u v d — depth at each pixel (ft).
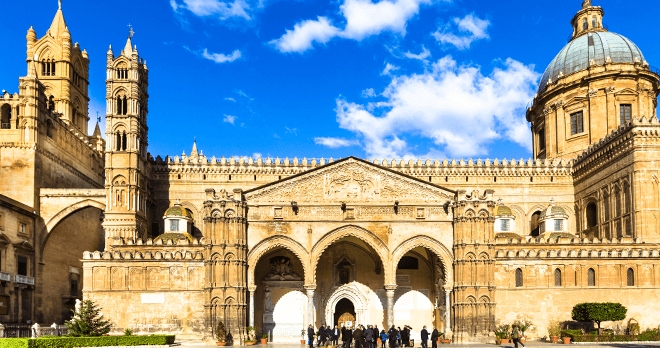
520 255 195.83
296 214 193.98
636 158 217.15
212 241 187.11
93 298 189.16
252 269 190.08
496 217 232.53
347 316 221.66
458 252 190.08
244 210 191.52
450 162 272.31
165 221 232.53
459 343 181.47
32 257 233.55
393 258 192.13
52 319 246.88
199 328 188.55
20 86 239.71
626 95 271.28
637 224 214.28
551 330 185.98
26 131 237.66
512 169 271.69
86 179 297.53
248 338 184.96
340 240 209.87
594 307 175.22
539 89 317.63
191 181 265.34
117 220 230.89
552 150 294.25
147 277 191.52
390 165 269.03
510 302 192.65
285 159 270.87
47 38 303.07
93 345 156.97
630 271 197.36
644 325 192.24
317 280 219.00
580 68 287.89
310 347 163.53
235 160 270.67
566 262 196.03
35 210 235.81
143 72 261.03
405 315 219.61
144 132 256.11
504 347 163.73
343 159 196.95
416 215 195.11
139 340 163.84
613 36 292.81
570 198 271.90
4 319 205.57
